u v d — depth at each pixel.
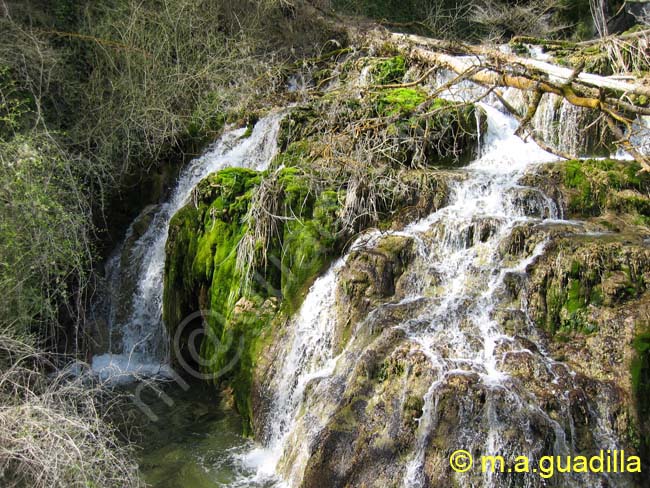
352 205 6.73
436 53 9.06
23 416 4.72
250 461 5.92
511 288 5.83
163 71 9.87
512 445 4.73
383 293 6.19
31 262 6.42
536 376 5.13
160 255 8.41
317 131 8.05
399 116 7.57
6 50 8.48
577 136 7.83
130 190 9.23
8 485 4.62
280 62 10.60
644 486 4.86
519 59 7.06
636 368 5.11
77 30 10.01
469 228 6.30
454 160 7.72
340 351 6.06
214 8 10.90
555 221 6.42
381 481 4.98
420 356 5.30
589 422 4.94
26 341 6.01
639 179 6.77
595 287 5.62
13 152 6.80
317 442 5.27
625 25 10.70
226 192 7.39
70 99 9.36
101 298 8.48
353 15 11.68
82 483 4.56
